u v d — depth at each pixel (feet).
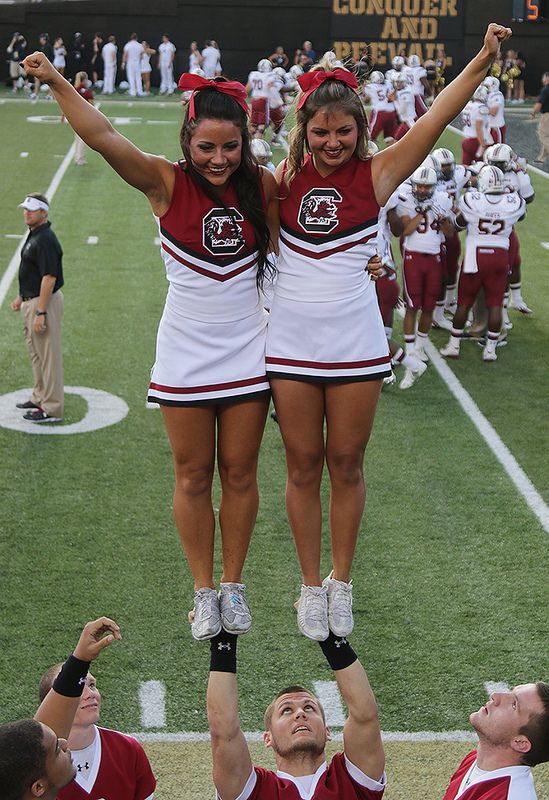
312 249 11.48
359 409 11.87
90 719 13.62
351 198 11.41
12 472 29.30
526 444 31.81
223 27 121.80
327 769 13.64
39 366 32.45
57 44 118.52
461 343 41.24
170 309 11.65
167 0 121.49
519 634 22.21
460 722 19.39
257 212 11.28
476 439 32.12
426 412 34.24
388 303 35.42
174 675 20.71
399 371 38.45
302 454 12.09
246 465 11.96
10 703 19.65
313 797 13.32
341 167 11.43
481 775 12.96
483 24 116.67
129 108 107.55
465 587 23.98
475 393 36.01
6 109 105.09
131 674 20.70
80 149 75.05
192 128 10.89
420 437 32.24
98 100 114.73
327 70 11.36
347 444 12.05
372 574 24.49
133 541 25.76
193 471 11.96
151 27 122.72
